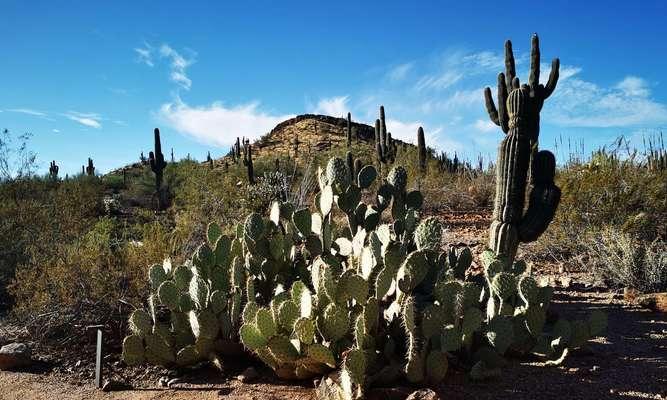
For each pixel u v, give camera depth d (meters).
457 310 3.88
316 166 18.94
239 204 12.46
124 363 4.66
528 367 4.11
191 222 8.80
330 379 3.63
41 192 11.65
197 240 7.53
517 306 4.63
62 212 8.84
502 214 5.74
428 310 3.75
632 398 3.57
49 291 5.50
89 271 5.52
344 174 5.18
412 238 4.88
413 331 3.67
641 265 6.36
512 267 4.96
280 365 3.99
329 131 58.31
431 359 3.71
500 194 5.78
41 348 5.03
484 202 13.33
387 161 17.25
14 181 10.69
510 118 5.81
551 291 4.29
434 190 13.30
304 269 5.12
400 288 3.87
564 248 7.84
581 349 4.36
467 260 4.95
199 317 4.25
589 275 6.80
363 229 5.04
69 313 5.25
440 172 16.53
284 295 4.34
